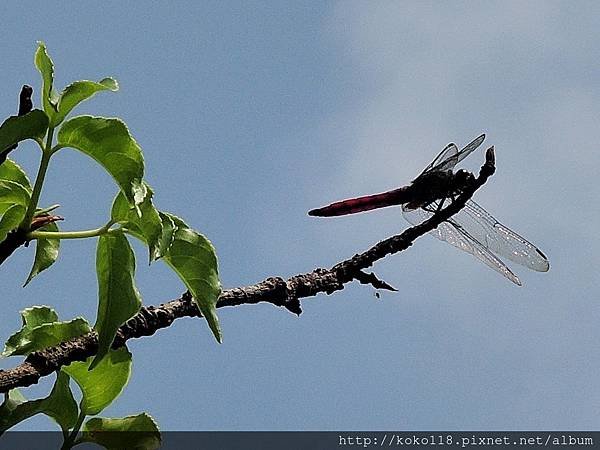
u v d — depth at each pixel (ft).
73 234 20.02
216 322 20.39
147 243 19.71
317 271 22.47
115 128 19.48
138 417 22.89
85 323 21.44
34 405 22.15
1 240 21.34
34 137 19.38
